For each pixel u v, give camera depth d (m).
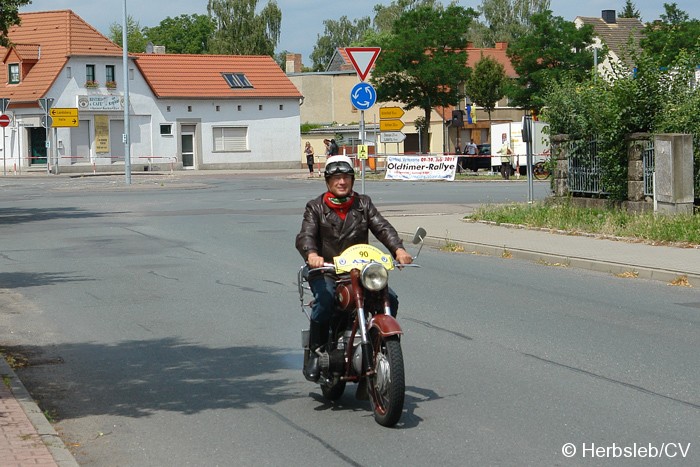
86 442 6.89
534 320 11.24
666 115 21.19
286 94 69.12
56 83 60.72
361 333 7.02
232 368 9.19
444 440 6.72
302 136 74.00
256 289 13.91
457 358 9.34
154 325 11.34
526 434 6.82
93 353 9.93
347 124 82.81
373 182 45.34
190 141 66.56
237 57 70.06
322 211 7.59
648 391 7.98
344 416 7.45
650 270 14.59
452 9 56.81
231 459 6.43
